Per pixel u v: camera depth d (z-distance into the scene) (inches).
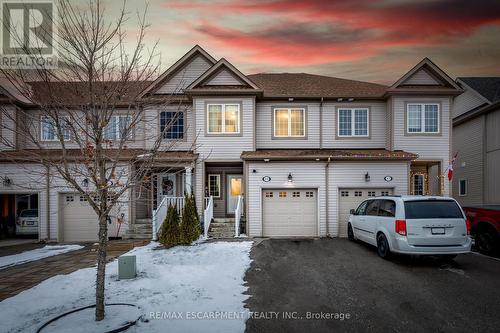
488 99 647.8
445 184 545.6
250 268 294.2
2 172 494.6
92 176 185.2
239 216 478.6
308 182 484.7
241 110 545.0
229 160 542.3
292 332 167.2
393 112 556.4
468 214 370.6
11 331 169.3
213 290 233.9
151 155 235.5
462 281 248.7
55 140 532.7
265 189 489.1
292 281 254.5
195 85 540.1
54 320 179.6
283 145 581.9
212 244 408.8
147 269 292.7
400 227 289.0
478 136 668.7
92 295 226.2
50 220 498.9
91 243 465.4
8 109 520.4
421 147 553.3
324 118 585.6
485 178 644.1
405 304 203.2
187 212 415.8
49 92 197.8
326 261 317.4
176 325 175.0
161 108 412.2
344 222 486.3
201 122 544.7
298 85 649.0
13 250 420.2
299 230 485.1
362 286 239.8
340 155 476.4
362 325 174.4
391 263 305.3
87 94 204.8
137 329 170.2
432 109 559.2
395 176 486.9
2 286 251.1
